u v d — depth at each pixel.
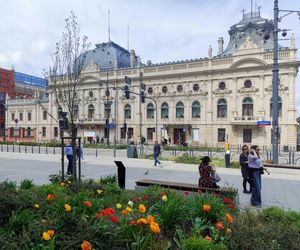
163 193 6.43
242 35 54.75
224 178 14.98
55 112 64.81
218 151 36.06
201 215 5.39
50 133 66.00
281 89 44.12
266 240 4.44
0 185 6.51
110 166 19.89
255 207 8.88
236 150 40.19
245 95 47.31
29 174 15.32
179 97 53.09
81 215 4.71
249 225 5.23
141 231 4.35
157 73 54.97
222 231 4.70
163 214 5.07
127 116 58.00
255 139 46.31
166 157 26.42
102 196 7.71
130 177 14.95
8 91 85.75
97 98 60.47
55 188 7.47
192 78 51.84
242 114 47.69
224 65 48.97
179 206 5.25
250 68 46.66
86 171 17.39
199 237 4.26
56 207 5.17
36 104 68.50
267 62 45.12
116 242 4.05
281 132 43.97
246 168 11.18
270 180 14.26
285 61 43.59
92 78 60.91
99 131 60.12
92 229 4.11
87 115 61.62
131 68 57.44
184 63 52.59
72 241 3.84
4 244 3.65
